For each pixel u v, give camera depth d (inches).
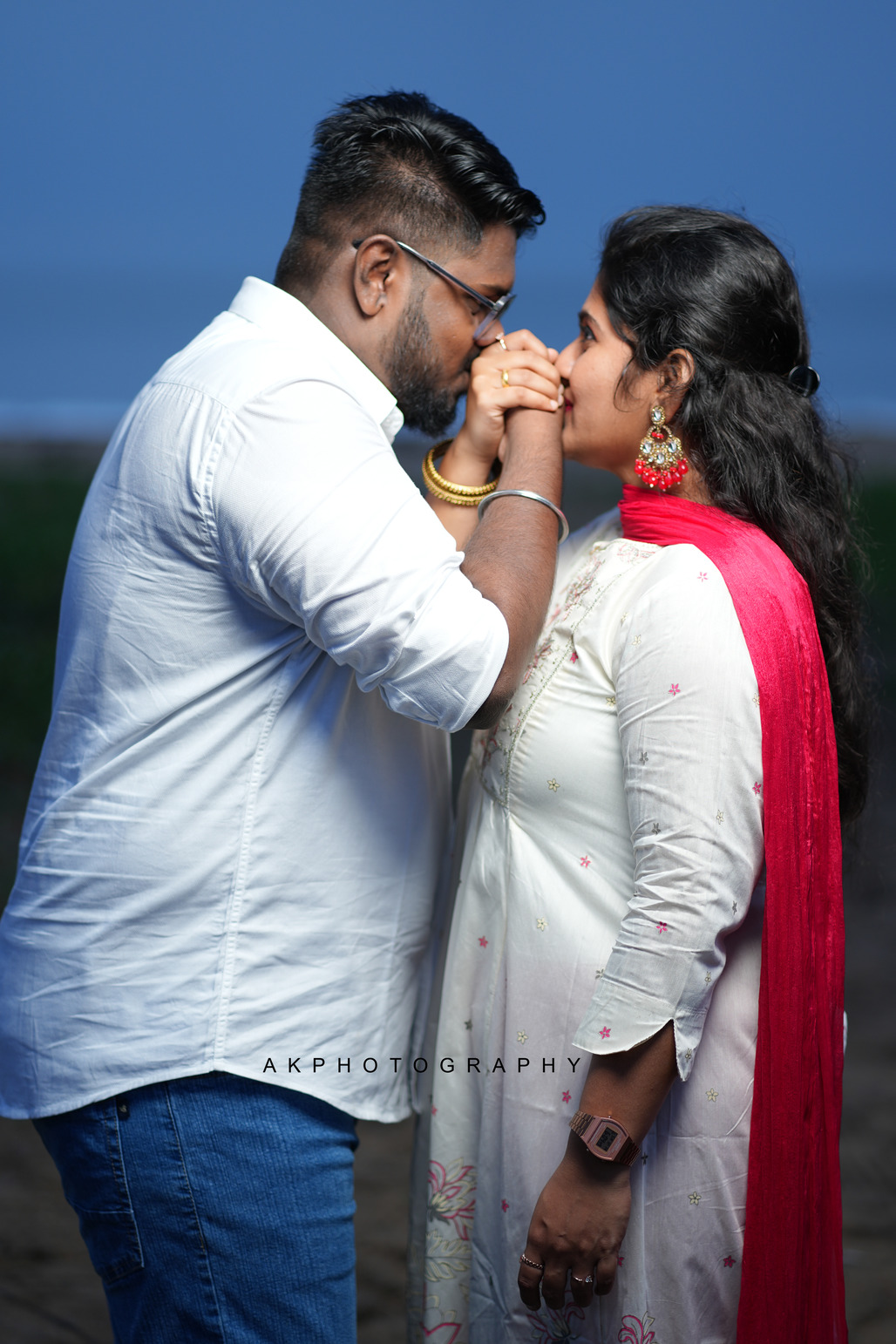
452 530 73.5
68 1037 63.0
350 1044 65.9
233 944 62.7
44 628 316.8
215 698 63.2
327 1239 63.9
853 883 190.9
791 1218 63.2
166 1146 61.6
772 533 67.4
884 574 332.5
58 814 64.5
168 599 63.0
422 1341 76.0
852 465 74.7
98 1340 91.9
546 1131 65.2
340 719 65.1
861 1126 127.9
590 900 64.6
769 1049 62.1
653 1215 62.8
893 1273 103.3
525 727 65.6
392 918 67.9
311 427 60.4
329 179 70.5
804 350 68.7
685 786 58.4
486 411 69.9
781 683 60.7
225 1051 62.1
